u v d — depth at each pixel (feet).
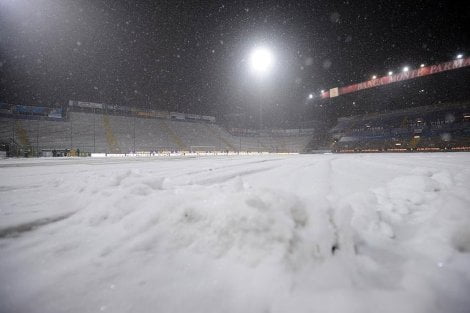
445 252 5.13
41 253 5.64
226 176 20.36
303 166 32.50
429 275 4.32
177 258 5.07
